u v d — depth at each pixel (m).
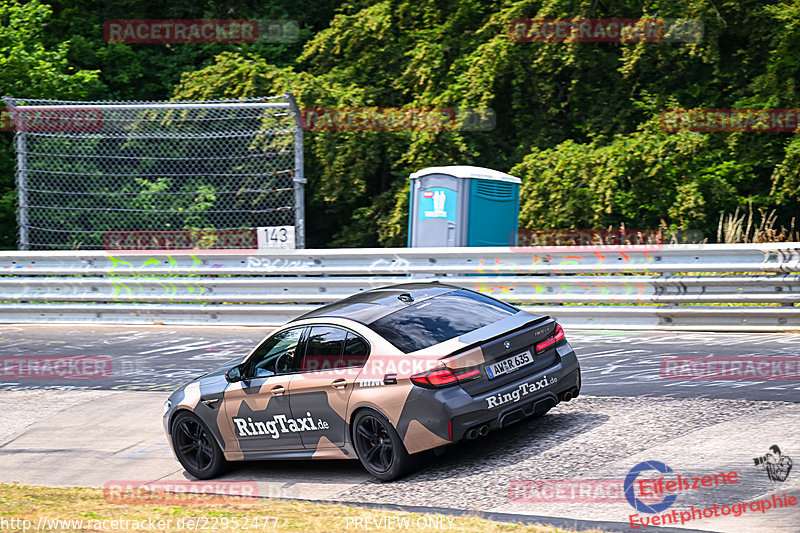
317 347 19.98
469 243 36.59
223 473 21.80
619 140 47.28
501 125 56.00
